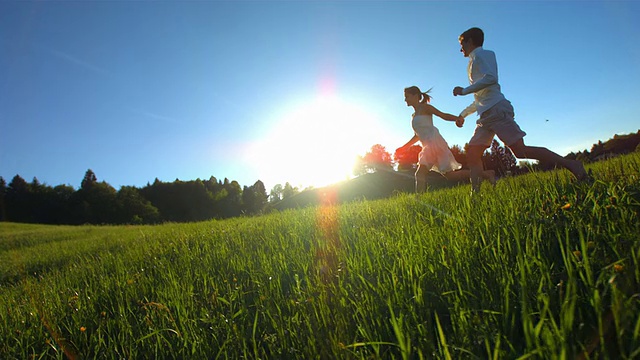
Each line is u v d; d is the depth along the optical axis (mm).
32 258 9648
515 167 5555
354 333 1726
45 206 106000
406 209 4262
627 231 1741
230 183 143000
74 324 2695
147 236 9109
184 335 2049
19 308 3438
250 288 2787
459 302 1600
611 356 1103
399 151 6891
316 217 5875
